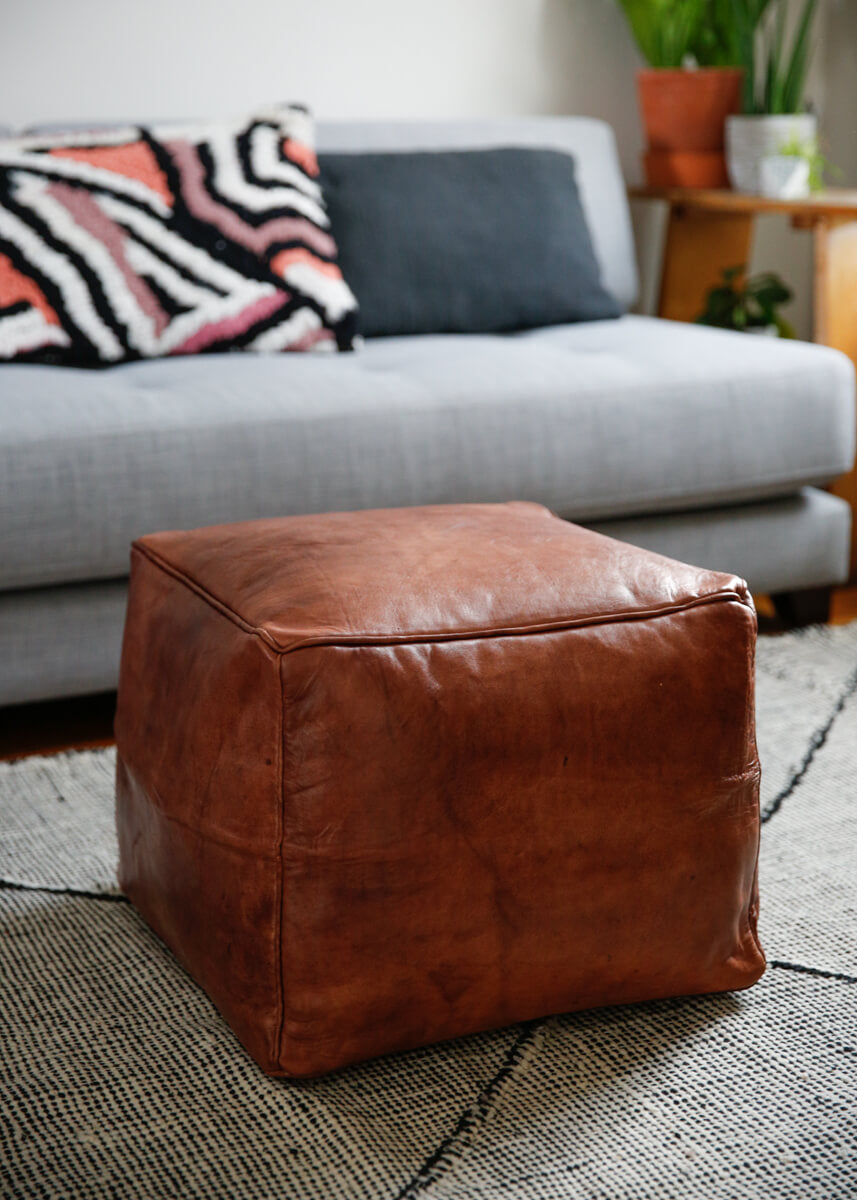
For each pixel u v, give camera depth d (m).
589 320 2.33
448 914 0.97
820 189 2.56
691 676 1.03
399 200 2.21
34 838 1.41
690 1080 1.00
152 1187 0.88
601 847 1.01
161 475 1.59
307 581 1.02
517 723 0.97
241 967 0.98
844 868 1.34
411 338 2.18
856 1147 0.92
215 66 2.50
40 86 2.37
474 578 1.04
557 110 2.84
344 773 0.93
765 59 3.00
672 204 2.69
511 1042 1.04
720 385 1.90
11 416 1.54
